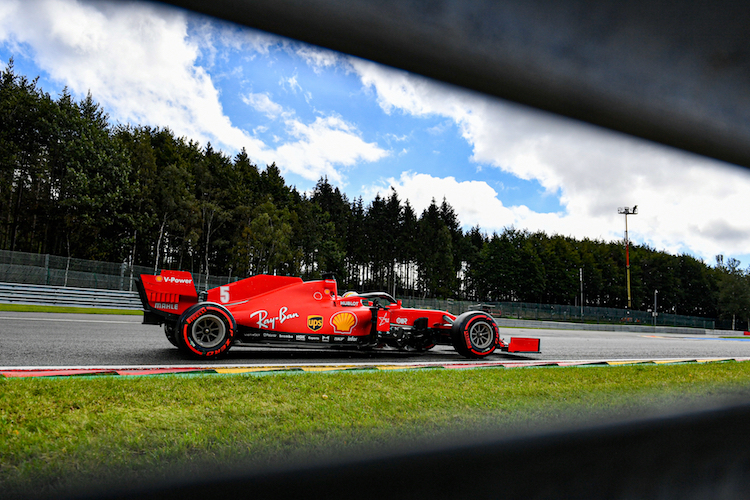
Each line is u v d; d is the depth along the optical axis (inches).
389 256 2844.5
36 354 196.7
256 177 2480.3
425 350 286.5
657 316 1868.8
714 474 95.4
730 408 147.2
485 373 186.7
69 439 83.9
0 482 67.0
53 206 1417.3
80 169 1338.6
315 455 83.9
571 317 1568.7
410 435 97.7
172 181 1697.8
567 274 2876.5
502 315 1411.2
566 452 96.6
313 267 2325.3
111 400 109.7
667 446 105.7
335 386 139.9
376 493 71.2
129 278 917.2
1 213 1493.6
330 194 2881.4
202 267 2080.5
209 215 1867.6
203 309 209.0
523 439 102.2
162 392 119.7
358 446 89.6
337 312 246.2
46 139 1387.8
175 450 81.4
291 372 166.6
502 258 2699.3
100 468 73.4
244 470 75.7
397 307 281.1
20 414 95.0
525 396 143.5
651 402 149.3
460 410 119.7
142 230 1513.3
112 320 440.8
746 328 2790.4
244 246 1841.8
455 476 79.7
